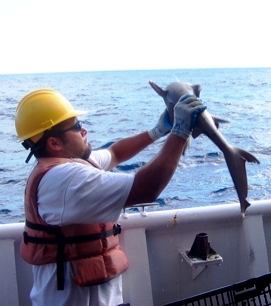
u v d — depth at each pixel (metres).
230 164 1.76
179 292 2.49
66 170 1.62
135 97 27.84
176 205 7.53
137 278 2.38
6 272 2.30
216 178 8.95
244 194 1.78
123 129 15.88
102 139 13.95
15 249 2.35
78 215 1.60
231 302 1.83
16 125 1.79
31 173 1.76
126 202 1.58
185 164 9.80
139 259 2.39
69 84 40.62
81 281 1.73
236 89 32.69
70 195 1.59
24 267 2.36
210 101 24.31
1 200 8.16
